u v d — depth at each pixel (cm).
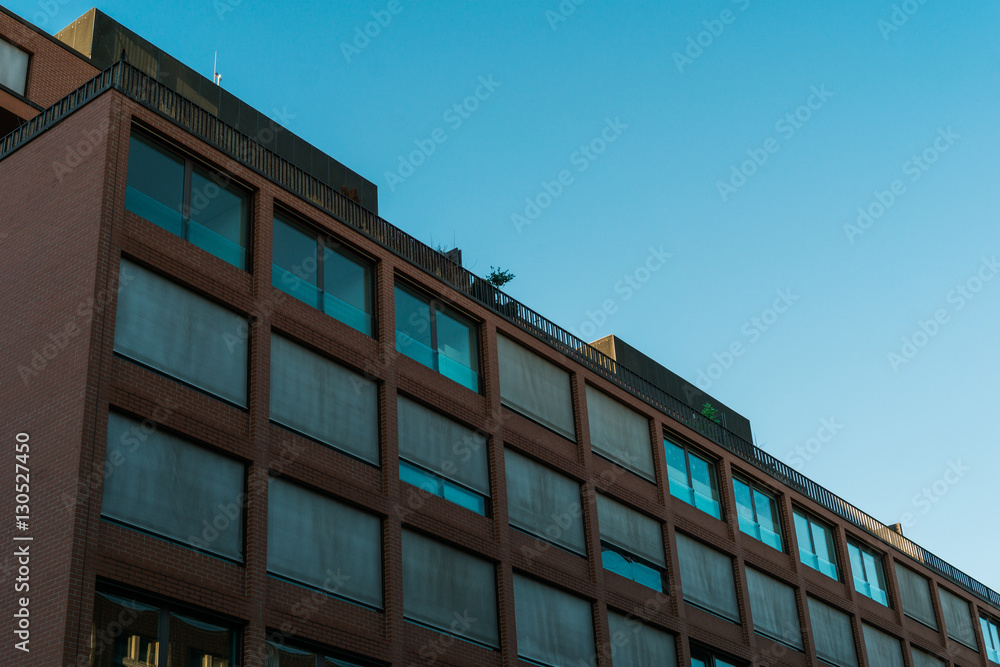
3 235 2681
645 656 3553
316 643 2572
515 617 3147
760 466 4512
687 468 4156
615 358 5194
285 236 2962
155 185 2666
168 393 2472
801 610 4353
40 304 2486
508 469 3356
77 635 2078
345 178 4506
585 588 3412
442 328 3369
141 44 3919
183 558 2353
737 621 4016
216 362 2628
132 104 2661
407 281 3291
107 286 2423
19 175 2733
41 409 2348
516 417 3475
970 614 5619
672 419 4147
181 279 2598
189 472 2456
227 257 2786
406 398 3116
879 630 4825
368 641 2688
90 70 3612
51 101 3425
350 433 2898
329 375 2908
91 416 2275
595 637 3403
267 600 2488
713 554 4062
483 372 3438
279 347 2797
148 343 2484
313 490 2731
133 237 2527
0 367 2497
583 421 3712
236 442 2562
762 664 4009
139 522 2306
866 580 4900
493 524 3219
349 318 3062
